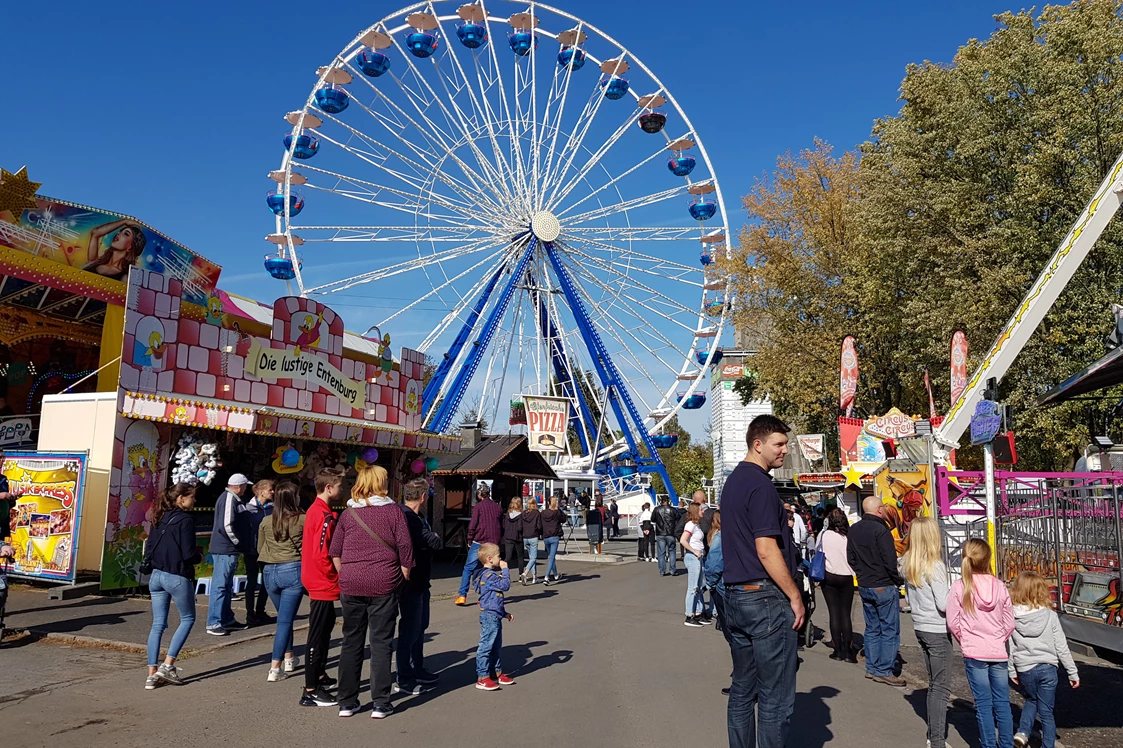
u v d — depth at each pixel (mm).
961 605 5824
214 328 13648
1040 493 8180
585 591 15633
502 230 32281
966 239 23344
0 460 12289
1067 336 21875
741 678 4777
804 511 22250
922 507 14586
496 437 22078
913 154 25828
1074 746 6285
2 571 8719
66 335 17172
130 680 7297
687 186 35188
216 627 9516
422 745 5715
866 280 27969
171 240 16469
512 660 8812
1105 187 11961
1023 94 23438
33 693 6699
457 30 30359
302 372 15500
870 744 6113
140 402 11883
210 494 13602
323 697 6688
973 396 13938
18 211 13883
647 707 6906
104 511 12297
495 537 12891
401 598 7199
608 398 34281
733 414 63312
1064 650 5879
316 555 6703
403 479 18219
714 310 34281
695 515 11852
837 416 33000
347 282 28859
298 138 28547
